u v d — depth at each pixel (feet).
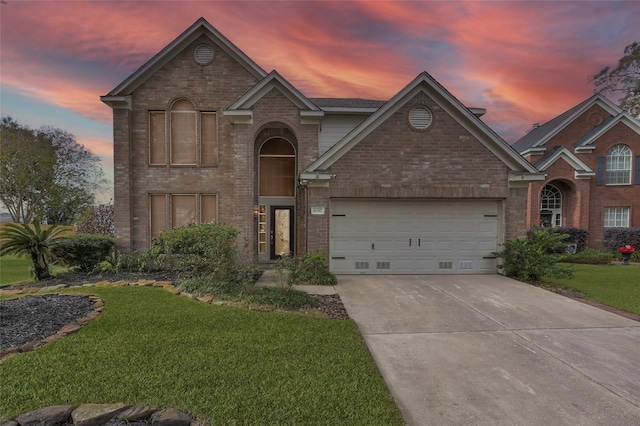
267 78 35.78
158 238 35.17
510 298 23.67
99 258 32.37
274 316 18.26
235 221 36.60
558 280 29.94
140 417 9.13
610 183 57.16
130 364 12.11
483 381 12.02
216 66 39.17
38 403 9.61
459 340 15.93
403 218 32.65
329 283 27.96
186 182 39.34
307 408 9.69
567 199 57.88
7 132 66.69
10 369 11.55
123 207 38.24
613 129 56.70
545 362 13.64
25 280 29.55
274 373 11.71
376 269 32.58
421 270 32.81
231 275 24.62
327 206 31.83
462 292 25.34
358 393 10.58
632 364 13.52
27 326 15.97
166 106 38.96
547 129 62.13
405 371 12.71
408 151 31.96
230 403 9.82
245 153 36.55
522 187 32.42
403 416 9.85
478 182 32.27
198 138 39.24
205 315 18.04
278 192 41.19
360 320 18.76
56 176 76.13
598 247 56.24
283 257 30.83
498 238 32.99
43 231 29.32
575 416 10.02
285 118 36.42
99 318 17.19
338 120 43.29
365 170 31.81
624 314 20.12
